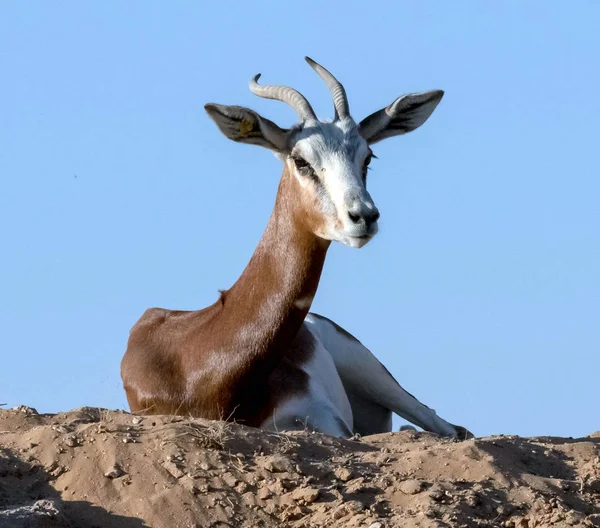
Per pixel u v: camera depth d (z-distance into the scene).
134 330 43.56
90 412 32.41
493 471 29.17
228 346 39.50
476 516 27.08
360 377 48.41
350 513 26.77
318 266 39.59
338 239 38.19
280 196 40.00
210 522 26.58
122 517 26.66
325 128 40.09
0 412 32.66
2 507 26.25
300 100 40.97
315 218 38.59
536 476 29.61
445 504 27.22
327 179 38.59
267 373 39.88
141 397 40.78
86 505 26.97
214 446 29.16
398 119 42.97
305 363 43.56
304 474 28.27
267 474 28.19
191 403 39.94
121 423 30.77
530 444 32.38
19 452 28.77
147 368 40.91
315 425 41.12
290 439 30.64
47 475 28.06
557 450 32.25
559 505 27.89
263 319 39.38
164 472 27.95
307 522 26.73
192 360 40.09
